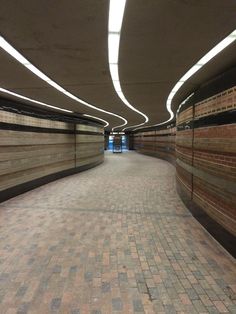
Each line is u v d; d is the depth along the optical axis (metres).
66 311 2.75
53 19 2.60
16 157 7.83
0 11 2.43
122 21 2.63
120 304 2.87
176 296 3.02
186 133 6.64
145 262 3.84
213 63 3.99
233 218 3.93
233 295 3.04
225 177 4.16
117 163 19.67
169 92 6.43
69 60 3.92
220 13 2.46
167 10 2.40
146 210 6.54
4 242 4.52
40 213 6.22
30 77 4.96
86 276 3.44
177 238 4.75
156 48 3.41
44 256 4.00
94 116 13.31
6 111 7.22
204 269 3.64
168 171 14.52
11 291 3.10
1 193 7.15
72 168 12.85
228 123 4.04
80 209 6.60
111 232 5.03
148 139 29.17
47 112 10.01
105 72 4.60
